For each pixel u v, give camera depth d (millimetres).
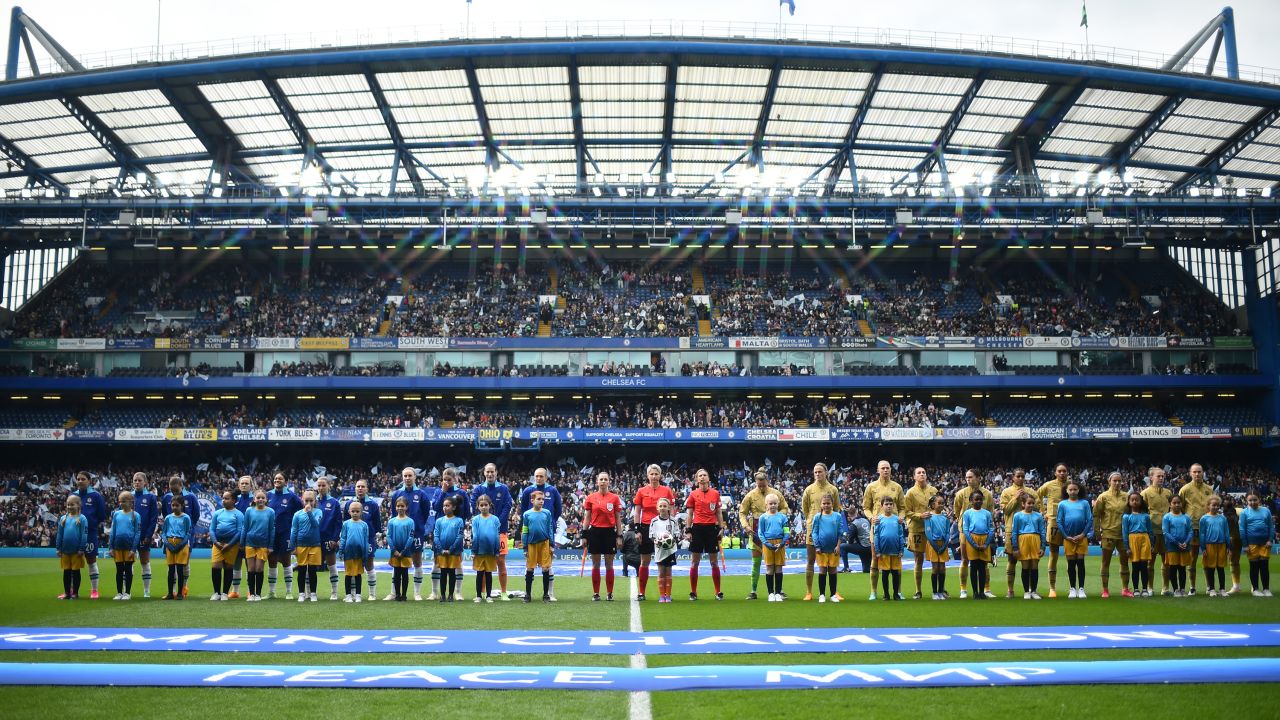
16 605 17984
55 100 54688
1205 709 8320
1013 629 13578
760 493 19812
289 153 63344
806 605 17734
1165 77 53562
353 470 60375
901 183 61156
